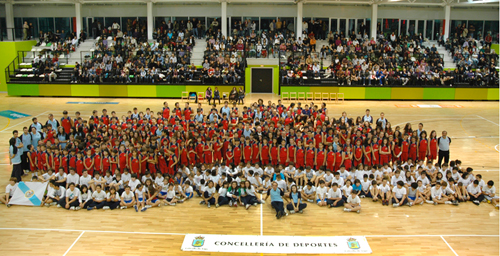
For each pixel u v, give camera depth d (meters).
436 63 32.09
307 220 11.24
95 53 32.06
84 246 9.74
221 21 35.25
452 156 17.03
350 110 26.33
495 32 37.75
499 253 9.50
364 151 14.59
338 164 14.03
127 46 32.34
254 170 13.52
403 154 14.85
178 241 10.05
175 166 14.20
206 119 17.45
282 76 30.66
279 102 20.00
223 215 11.56
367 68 31.16
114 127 16.36
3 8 36.38
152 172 13.84
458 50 34.25
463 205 12.29
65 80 30.75
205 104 27.77
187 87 30.11
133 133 15.34
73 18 37.16
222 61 31.12
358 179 12.61
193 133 15.41
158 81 30.36
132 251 9.55
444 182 12.31
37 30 37.31
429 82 30.70
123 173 12.68
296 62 31.80
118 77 30.38
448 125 22.36
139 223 10.98
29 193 12.20
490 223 11.08
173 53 31.67
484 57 33.41
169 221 11.13
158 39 34.16
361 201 12.54
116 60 31.64
